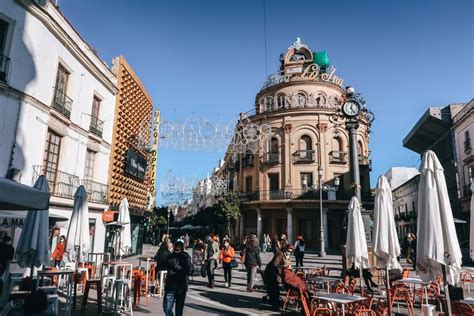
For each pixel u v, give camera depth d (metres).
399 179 59.31
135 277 8.84
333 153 34.59
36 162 12.90
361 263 9.31
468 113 27.69
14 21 12.16
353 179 13.25
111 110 19.66
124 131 21.39
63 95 14.86
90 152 17.69
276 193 34.81
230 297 10.03
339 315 6.56
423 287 8.48
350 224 9.68
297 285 8.14
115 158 20.00
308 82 36.91
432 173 5.89
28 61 12.63
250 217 37.03
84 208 9.19
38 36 13.09
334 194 33.34
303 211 34.22
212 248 11.91
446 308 5.61
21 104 12.25
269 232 35.34
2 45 11.89
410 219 43.56
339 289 8.43
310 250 32.00
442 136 34.06
